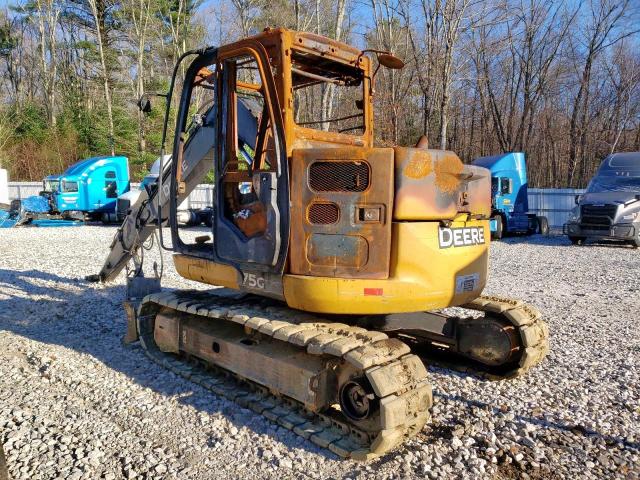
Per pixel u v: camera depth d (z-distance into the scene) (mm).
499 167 19344
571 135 34312
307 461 3889
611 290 9844
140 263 7137
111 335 6812
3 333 6867
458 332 5520
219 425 4410
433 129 27031
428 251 4160
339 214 4105
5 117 35656
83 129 38094
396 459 3900
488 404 4809
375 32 24047
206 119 5539
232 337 5062
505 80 36031
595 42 32906
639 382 5312
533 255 14758
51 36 40000
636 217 15773
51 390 5113
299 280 4180
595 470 3799
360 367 3717
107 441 4145
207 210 22203
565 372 5582
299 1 23000
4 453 3832
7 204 22172
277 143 4238
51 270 11219
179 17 36844
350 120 7223
